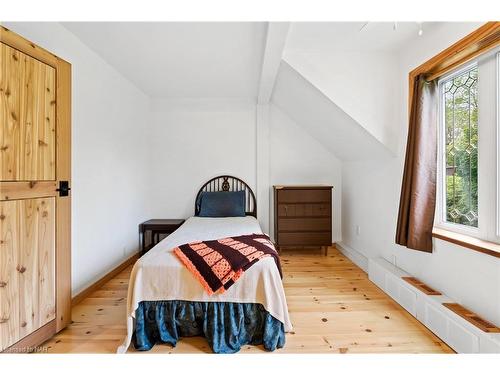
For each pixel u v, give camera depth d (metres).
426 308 1.87
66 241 1.85
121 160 3.11
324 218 3.60
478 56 1.71
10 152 1.47
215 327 1.68
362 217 3.33
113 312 2.11
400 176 2.52
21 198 1.53
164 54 2.57
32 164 1.59
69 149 1.88
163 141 3.98
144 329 1.69
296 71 2.61
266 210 3.99
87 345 1.68
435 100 2.10
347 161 3.84
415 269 2.25
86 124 2.44
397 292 2.25
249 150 4.02
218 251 1.93
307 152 4.06
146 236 3.85
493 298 1.53
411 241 2.10
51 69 1.72
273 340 1.65
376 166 2.96
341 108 2.60
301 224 3.61
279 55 2.35
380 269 2.55
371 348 1.66
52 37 2.02
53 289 1.74
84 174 2.41
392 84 2.60
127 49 2.48
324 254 3.71
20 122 1.52
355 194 3.55
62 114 1.81
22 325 1.53
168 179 3.99
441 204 2.16
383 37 2.32
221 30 2.13
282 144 4.05
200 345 1.69
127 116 3.26
